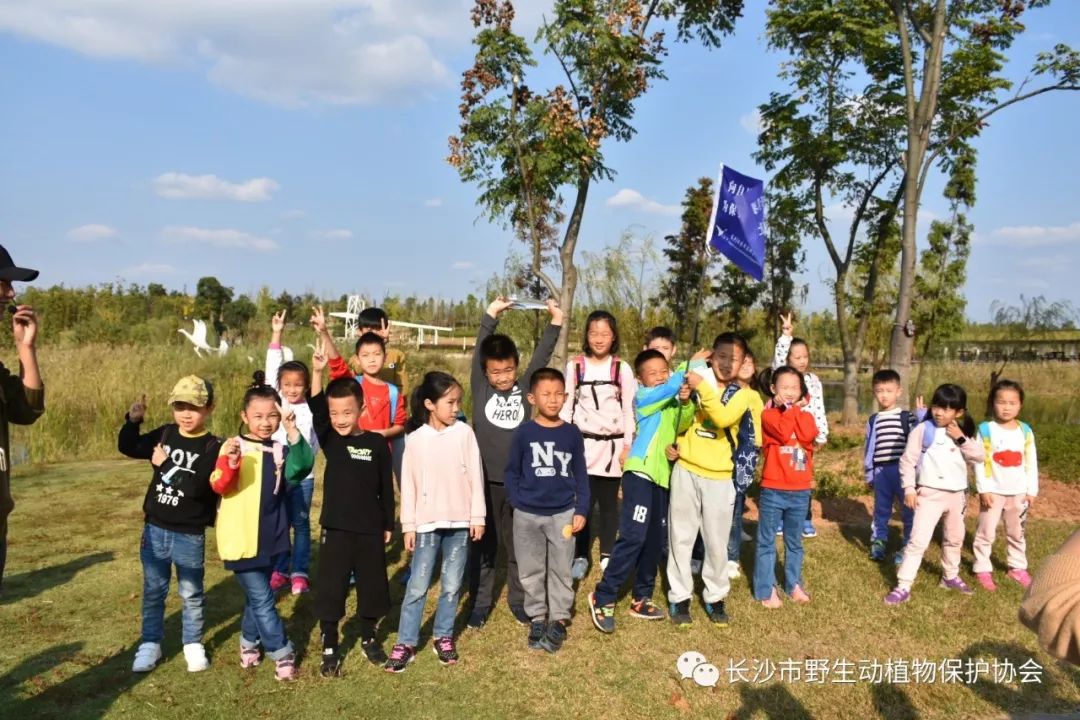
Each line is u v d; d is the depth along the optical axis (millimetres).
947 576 5758
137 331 27859
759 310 21875
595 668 4520
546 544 4789
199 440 4379
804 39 15117
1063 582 1680
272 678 4359
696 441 5094
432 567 4531
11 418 3732
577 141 12445
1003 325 25438
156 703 4055
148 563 4387
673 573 5129
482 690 4254
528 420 5090
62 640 4820
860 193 15992
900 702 4273
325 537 4422
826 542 6836
